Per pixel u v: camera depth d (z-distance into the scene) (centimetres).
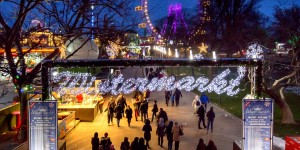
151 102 2948
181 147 1587
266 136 1047
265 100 1040
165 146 1616
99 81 2694
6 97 2836
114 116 2314
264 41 2827
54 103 1055
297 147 1057
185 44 5122
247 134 1051
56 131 1062
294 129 1834
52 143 1062
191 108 2653
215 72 4519
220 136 1783
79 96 2341
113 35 1577
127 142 1308
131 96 3225
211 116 1858
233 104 2789
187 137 1767
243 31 3788
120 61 1070
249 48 2367
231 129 1941
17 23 1325
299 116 2220
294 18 2759
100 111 2512
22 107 1608
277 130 1823
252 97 1098
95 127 2045
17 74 1499
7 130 1869
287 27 2330
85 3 1420
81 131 1947
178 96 2750
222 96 3250
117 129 1986
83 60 1073
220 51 4150
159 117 1791
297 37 2041
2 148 1516
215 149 1238
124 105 2392
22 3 1320
